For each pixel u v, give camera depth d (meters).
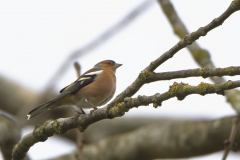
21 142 9.32
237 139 12.45
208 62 12.69
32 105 12.59
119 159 14.62
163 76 7.73
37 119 17.48
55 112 17.55
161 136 14.09
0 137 11.34
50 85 12.30
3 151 11.76
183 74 7.57
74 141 17.97
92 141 17.84
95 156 14.75
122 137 14.90
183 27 13.44
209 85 7.09
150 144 14.16
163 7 13.66
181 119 17.64
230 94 11.81
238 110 11.38
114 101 8.17
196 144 13.38
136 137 14.56
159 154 14.27
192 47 12.99
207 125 13.29
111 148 14.70
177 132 13.77
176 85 7.37
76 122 8.56
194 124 13.64
